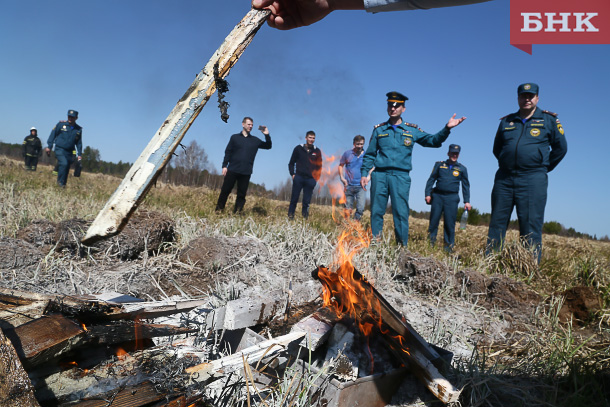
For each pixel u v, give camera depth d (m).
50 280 3.59
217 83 1.62
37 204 6.56
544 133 6.63
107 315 1.99
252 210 10.42
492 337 3.79
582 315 4.46
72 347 1.69
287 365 2.33
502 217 7.07
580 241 14.14
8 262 3.61
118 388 1.63
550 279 5.98
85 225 4.41
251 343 2.59
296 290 3.55
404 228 7.20
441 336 3.57
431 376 2.36
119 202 1.46
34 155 19.62
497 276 4.95
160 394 1.65
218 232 5.63
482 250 7.04
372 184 7.30
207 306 3.04
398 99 7.00
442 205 9.15
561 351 3.18
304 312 3.14
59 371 1.71
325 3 2.33
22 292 1.96
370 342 2.50
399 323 2.35
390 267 5.30
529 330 3.94
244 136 9.77
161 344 2.15
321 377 2.23
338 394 2.16
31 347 1.54
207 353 2.18
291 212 10.55
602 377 2.77
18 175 12.55
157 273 4.12
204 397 1.99
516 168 6.83
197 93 1.61
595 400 2.62
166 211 7.58
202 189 14.40
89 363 1.81
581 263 6.12
